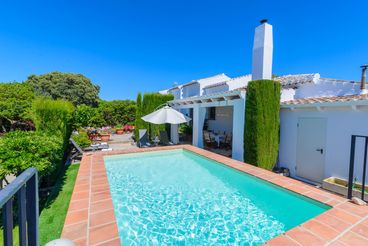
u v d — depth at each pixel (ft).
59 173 27.53
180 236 13.82
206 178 25.35
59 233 13.71
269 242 10.28
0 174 15.19
